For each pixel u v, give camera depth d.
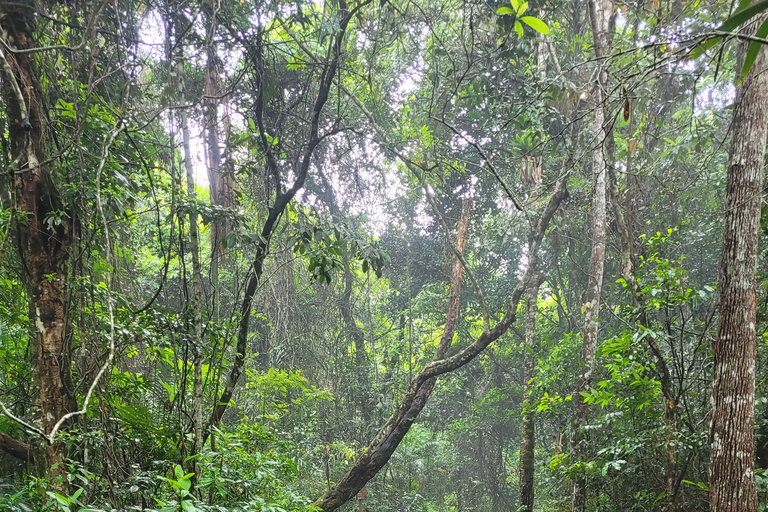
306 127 7.50
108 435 3.54
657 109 7.65
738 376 3.29
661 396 5.33
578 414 6.37
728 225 3.42
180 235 4.20
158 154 5.66
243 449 4.25
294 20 5.44
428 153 8.17
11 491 3.80
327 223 5.45
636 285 5.35
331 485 9.57
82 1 4.16
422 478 14.26
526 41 5.72
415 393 8.25
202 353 4.21
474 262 12.80
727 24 1.17
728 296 3.38
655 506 5.34
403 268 13.73
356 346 12.29
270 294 10.65
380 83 8.57
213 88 6.42
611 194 5.85
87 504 3.13
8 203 3.87
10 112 3.45
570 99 5.59
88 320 3.89
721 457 3.30
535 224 8.14
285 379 8.52
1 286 4.32
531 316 9.00
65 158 3.79
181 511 2.42
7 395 4.32
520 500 8.02
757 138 3.32
